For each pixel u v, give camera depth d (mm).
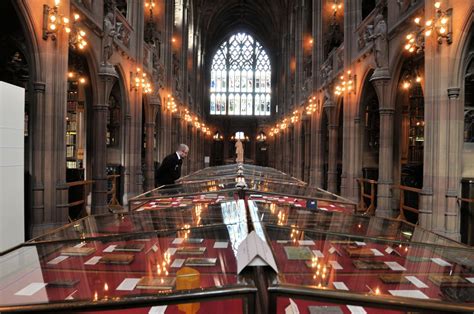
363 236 3809
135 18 15945
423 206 8570
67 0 8844
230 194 6488
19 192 5949
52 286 2594
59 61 8477
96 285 2654
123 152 15375
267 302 1874
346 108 15852
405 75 13414
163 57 22766
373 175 15281
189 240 3586
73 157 14578
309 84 25000
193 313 2531
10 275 2762
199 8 38812
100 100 11758
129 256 3297
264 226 3682
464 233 8164
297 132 29531
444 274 2883
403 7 10742
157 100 19438
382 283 2697
